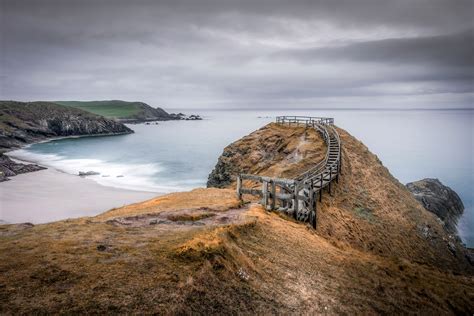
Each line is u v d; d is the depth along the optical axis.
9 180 79.56
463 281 17.64
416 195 66.75
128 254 10.55
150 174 91.81
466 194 88.69
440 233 35.97
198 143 165.62
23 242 11.21
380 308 11.87
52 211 55.00
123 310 7.81
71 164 107.69
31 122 193.25
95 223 14.36
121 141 177.25
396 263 17.50
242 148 55.84
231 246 12.34
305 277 12.53
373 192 36.09
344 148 43.56
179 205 21.62
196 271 9.94
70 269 9.24
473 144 181.75
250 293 10.15
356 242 25.33
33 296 7.90
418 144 179.50
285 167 42.09
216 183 56.75
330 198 30.16
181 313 8.19
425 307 12.94
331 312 10.64
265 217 18.36
